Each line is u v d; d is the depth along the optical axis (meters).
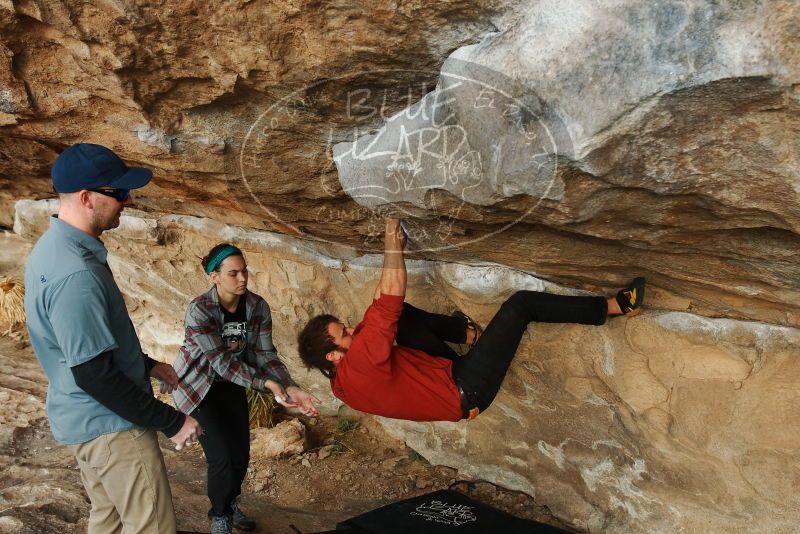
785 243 2.14
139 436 2.41
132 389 2.27
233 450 3.26
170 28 2.11
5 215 6.37
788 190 1.80
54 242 2.25
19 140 3.49
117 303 2.34
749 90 1.62
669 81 1.67
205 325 3.13
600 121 1.78
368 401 3.11
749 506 3.06
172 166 3.00
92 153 2.28
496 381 3.15
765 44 1.55
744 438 2.95
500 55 1.85
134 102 2.47
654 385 3.15
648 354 3.10
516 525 3.62
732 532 3.15
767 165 1.77
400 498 4.25
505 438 4.09
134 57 2.24
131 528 2.47
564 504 3.87
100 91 2.52
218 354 3.12
